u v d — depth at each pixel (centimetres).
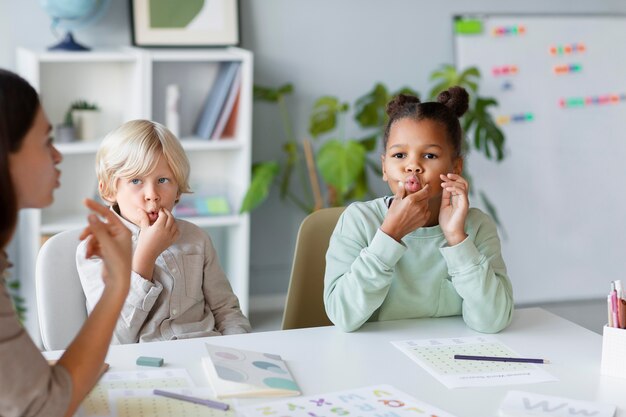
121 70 349
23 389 107
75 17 320
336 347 158
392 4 383
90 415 125
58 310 179
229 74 339
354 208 184
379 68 386
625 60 411
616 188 416
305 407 130
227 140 345
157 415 126
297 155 379
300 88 378
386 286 167
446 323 175
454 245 170
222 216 347
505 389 140
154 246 175
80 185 352
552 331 169
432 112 175
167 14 347
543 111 404
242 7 365
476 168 398
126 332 175
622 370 145
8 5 334
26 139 111
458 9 392
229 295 195
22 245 340
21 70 331
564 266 413
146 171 178
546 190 407
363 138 387
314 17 375
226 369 138
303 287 201
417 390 138
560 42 402
